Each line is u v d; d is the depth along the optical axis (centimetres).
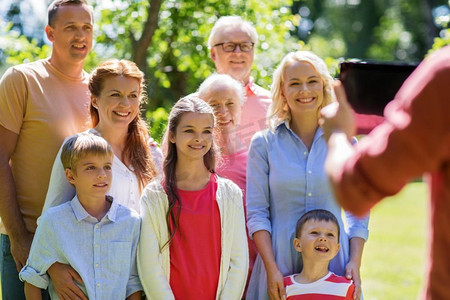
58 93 365
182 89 744
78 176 325
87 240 325
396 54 2681
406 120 146
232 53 452
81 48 368
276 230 354
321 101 356
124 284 329
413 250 997
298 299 340
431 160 147
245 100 415
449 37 629
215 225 336
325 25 2819
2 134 355
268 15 704
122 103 344
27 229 361
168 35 713
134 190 349
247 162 368
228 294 334
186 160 341
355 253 355
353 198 153
